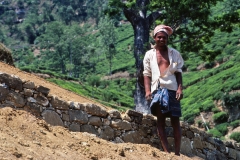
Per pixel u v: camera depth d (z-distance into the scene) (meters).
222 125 40.41
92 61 101.88
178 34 16.56
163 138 6.40
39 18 151.75
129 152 5.40
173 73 6.30
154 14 16.19
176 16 15.56
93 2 153.25
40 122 4.91
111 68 95.31
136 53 15.64
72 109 6.21
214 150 8.85
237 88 45.59
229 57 67.00
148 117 7.38
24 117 4.86
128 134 6.95
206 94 49.66
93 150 4.73
